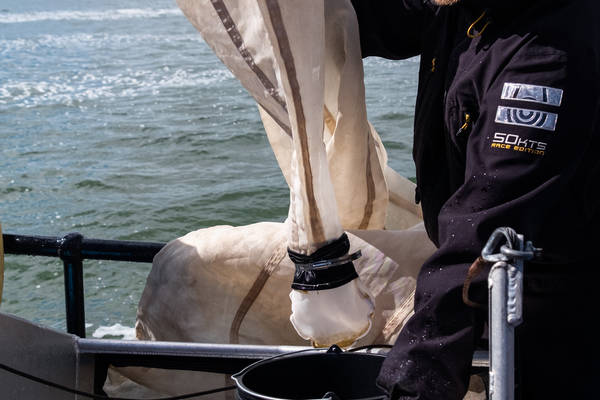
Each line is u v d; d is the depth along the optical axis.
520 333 1.79
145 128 14.18
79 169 11.19
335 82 2.48
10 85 20.48
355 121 2.43
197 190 9.69
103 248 2.63
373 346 1.97
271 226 2.63
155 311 2.68
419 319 1.61
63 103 17.47
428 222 2.03
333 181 2.51
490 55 1.68
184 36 33.84
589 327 1.76
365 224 2.62
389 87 16.98
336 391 1.85
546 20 1.61
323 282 1.96
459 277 1.58
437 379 1.57
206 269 2.61
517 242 1.41
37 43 31.62
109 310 5.93
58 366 2.16
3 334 1.99
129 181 10.36
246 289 2.58
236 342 2.62
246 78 2.19
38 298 6.23
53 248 2.58
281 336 2.62
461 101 1.73
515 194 1.57
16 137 13.79
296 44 1.93
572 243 1.72
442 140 1.93
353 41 2.39
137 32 36.31
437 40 1.96
